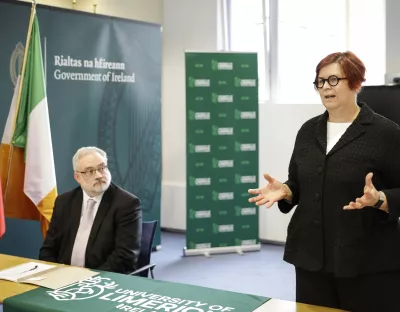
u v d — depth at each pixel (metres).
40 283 2.13
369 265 1.85
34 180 3.62
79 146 4.76
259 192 2.08
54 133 4.55
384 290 1.88
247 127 5.41
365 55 5.34
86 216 2.84
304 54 5.78
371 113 1.92
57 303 1.89
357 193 1.87
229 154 5.41
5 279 2.21
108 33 4.95
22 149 3.72
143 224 3.05
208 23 6.06
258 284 4.49
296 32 5.79
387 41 4.97
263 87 6.00
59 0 5.61
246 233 5.53
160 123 5.50
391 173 1.87
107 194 2.87
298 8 5.74
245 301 1.89
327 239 1.92
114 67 5.01
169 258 5.33
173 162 6.41
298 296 2.06
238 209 5.48
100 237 2.79
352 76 1.87
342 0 5.47
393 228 1.90
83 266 2.79
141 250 3.01
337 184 1.89
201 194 5.39
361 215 1.86
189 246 5.43
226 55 5.32
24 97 3.67
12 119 3.71
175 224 6.42
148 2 6.26
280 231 5.79
